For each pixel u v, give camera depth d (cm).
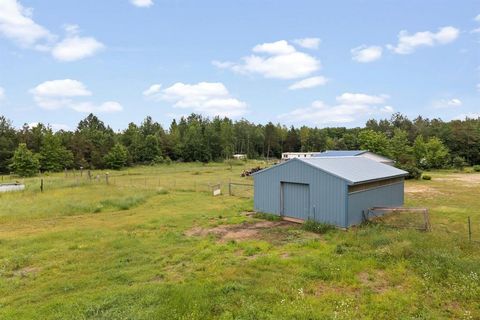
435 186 2928
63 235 1262
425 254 879
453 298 666
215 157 8450
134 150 7156
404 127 8450
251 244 1111
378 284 744
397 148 5609
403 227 1270
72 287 773
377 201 1573
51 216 1662
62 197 2142
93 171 5669
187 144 8056
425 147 5372
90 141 6788
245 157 8944
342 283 750
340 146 8856
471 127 6500
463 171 4866
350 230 1283
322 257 930
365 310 622
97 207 1836
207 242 1147
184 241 1177
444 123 7638
